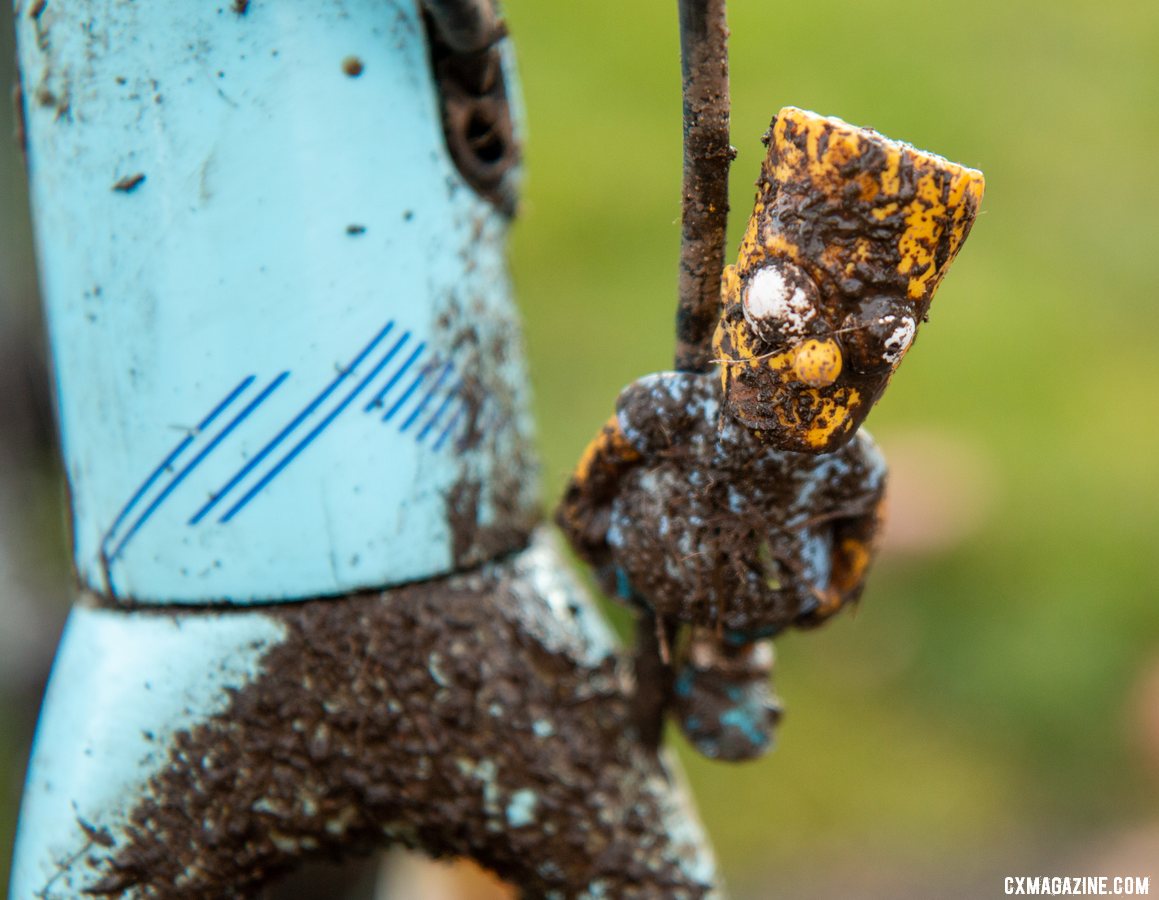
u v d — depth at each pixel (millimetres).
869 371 240
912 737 504
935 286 240
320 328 266
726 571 261
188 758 271
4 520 419
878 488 263
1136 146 731
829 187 235
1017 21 822
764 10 786
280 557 270
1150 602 525
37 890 273
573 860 274
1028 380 612
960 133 728
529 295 659
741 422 247
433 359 273
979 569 541
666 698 279
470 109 276
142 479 270
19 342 399
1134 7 831
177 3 261
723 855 465
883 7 797
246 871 273
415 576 273
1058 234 689
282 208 264
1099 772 489
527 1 819
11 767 445
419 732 270
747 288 240
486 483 281
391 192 268
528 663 276
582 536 272
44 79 269
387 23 268
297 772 270
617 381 611
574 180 713
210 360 266
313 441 268
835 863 461
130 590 275
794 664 531
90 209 267
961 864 454
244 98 263
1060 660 513
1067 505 556
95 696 273
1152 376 615
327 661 270
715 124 246
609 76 779
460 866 366
